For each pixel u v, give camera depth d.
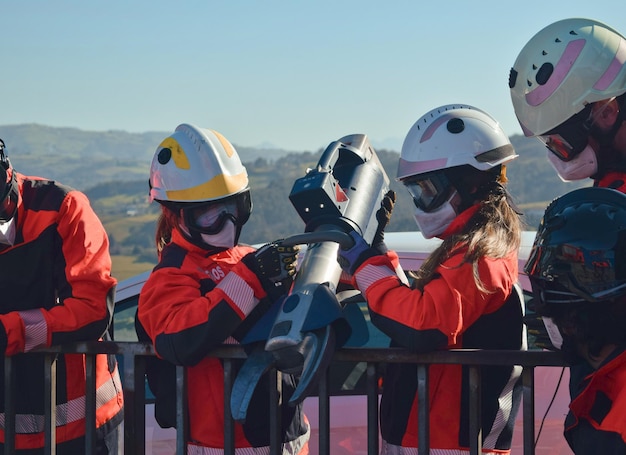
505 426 2.56
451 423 2.49
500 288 2.35
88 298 2.80
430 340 2.31
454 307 2.30
